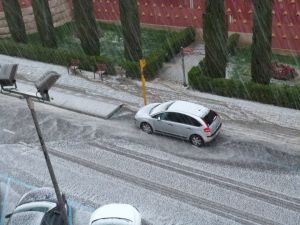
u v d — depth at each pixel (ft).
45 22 88.58
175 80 78.69
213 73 72.84
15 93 36.88
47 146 63.46
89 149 61.98
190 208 50.24
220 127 61.46
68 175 57.16
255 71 69.67
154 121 62.64
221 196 51.52
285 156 57.06
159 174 55.88
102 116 69.10
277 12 83.05
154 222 48.62
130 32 77.97
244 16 87.61
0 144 64.95
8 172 58.80
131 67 78.59
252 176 54.13
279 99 67.51
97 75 81.82
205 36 70.85
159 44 94.07
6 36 104.17
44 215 46.80
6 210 52.34
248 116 66.23
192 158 58.29
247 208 49.49
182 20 96.58
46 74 35.22
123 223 45.62
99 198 52.90
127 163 58.44
